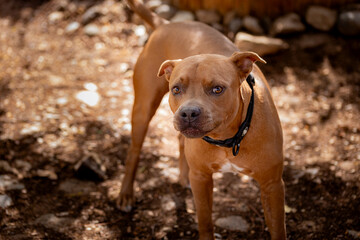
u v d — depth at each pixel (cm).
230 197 362
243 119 241
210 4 581
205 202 278
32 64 562
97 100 495
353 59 512
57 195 360
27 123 446
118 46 593
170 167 402
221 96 221
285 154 404
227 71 225
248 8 564
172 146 430
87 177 380
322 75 503
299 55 528
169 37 333
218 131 231
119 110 480
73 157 406
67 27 632
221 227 330
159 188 375
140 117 342
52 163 396
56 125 447
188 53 309
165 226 332
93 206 351
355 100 464
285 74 512
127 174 354
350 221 320
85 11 645
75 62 568
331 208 336
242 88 239
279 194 266
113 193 367
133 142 350
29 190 359
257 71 282
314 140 418
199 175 272
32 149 411
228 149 251
